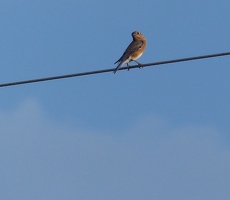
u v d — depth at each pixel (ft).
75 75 52.60
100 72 52.75
